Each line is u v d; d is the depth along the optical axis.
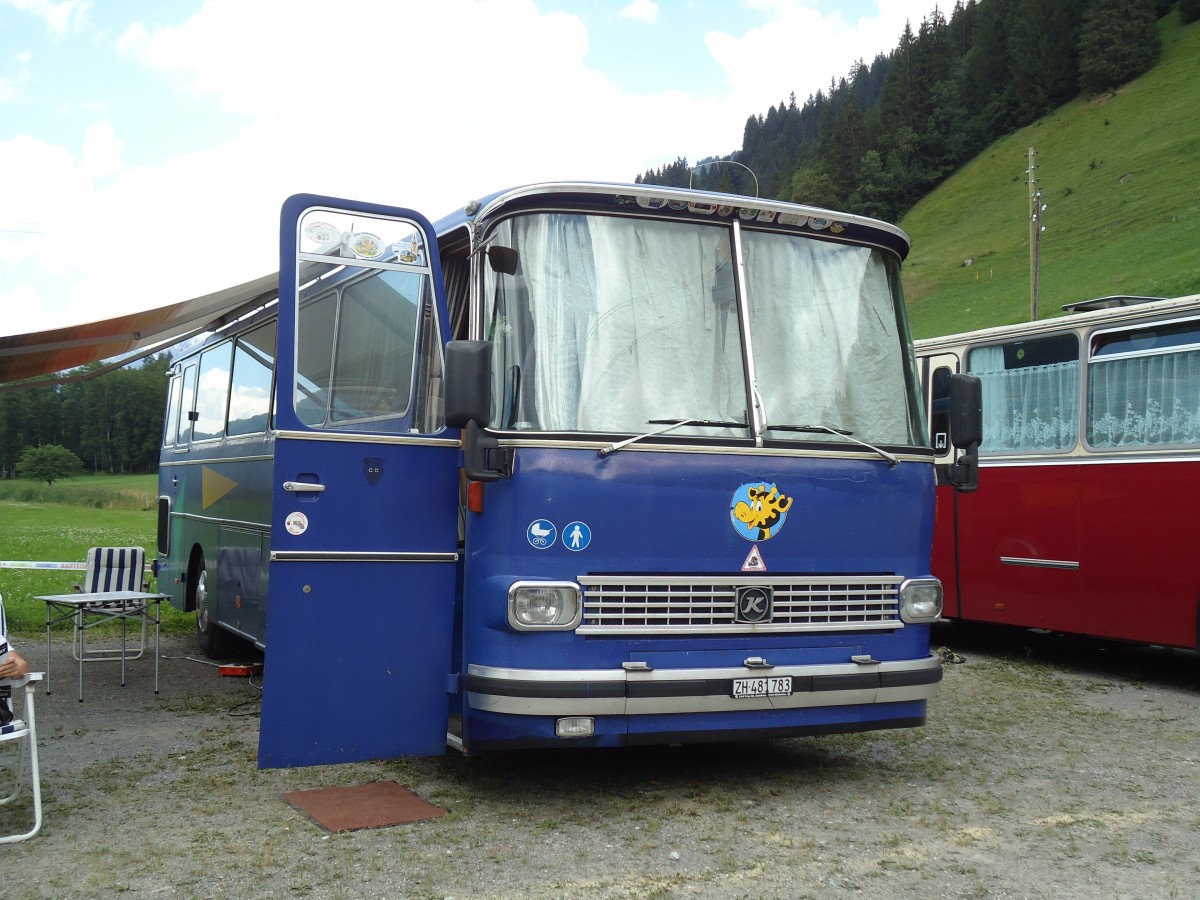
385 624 6.11
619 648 5.81
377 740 6.05
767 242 6.58
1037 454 11.28
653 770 6.87
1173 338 10.09
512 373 5.90
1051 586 11.07
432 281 6.40
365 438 6.12
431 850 5.26
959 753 7.46
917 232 125.25
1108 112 127.38
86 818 5.76
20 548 27.97
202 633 11.30
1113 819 5.92
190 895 4.68
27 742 6.38
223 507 10.33
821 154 166.00
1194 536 9.75
